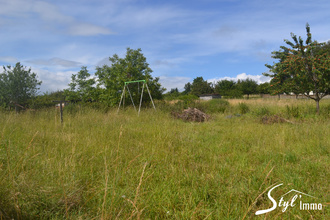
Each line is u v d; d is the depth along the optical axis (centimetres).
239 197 341
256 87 5044
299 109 1427
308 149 589
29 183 326
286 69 1327
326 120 1092
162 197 339
